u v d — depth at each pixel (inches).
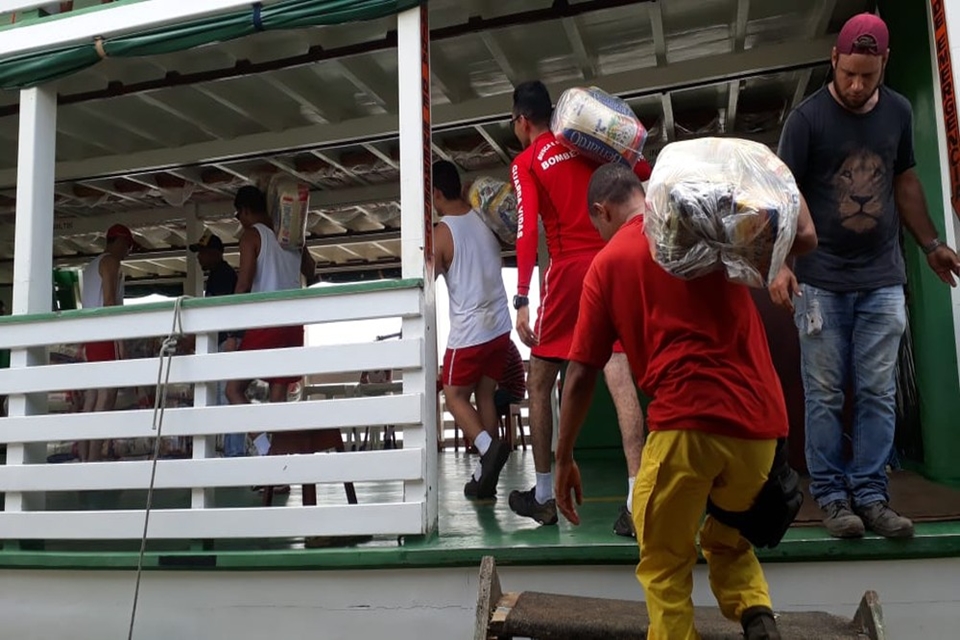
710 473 77.6
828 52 195.9
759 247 70.8
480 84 229.9
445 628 111.7
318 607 117.1
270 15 138.1
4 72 153.9
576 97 123.6
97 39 148.9
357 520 118.9
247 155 249.4
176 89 218.2
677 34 203.9
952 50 113.5
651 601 82.1
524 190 128.7
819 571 102.7
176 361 130.1
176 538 126.0
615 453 247.4
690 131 249.4
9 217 308.0
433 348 127.7
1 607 131.4
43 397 143.0
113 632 125.4
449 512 147.5
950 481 146.4
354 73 206.4
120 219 319.0
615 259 82.0
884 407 107.6
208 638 120.9
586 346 84.3
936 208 148.5
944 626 99.7
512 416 350.6
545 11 175.0
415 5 131.3
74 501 199.6
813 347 110.0
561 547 108.2
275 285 188.7
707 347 77.5
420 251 126.1
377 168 269.0
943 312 148.1
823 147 108.1
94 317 136.9
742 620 84.0
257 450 219.1
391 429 296.0
